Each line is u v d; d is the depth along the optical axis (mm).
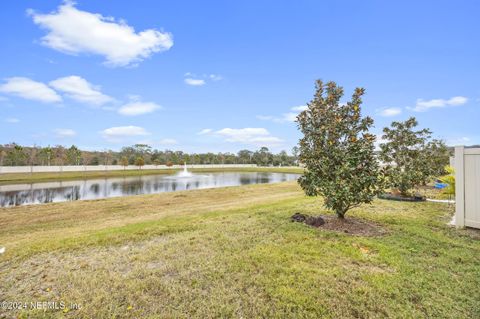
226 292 3076
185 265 3797
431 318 2582
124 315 2705
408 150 10648
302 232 5355
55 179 28859
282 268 3621
